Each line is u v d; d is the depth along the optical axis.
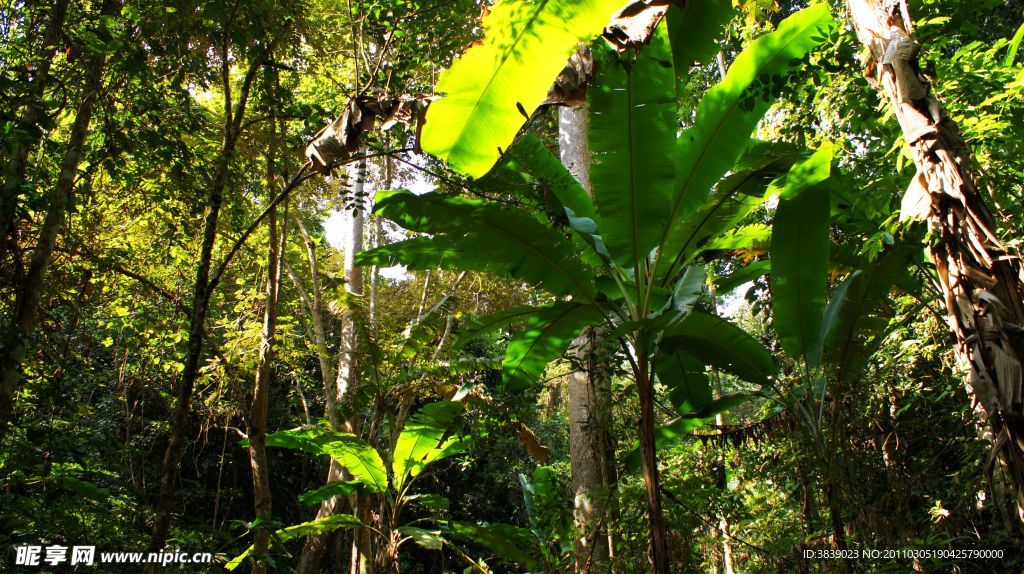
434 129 2.55
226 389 8.80
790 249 4.57
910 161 3.66
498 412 6.23
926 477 4.28
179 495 10.99
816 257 4.54
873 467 4.49
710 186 4.31
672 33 3.96
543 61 2.40
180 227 7.18
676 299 4.69
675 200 4.32
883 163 4.12
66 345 5.64
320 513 10.20
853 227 5.02
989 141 3.20
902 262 4.16
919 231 3.90
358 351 8.88
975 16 3.94
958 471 3.84
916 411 4.64
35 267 4.67
